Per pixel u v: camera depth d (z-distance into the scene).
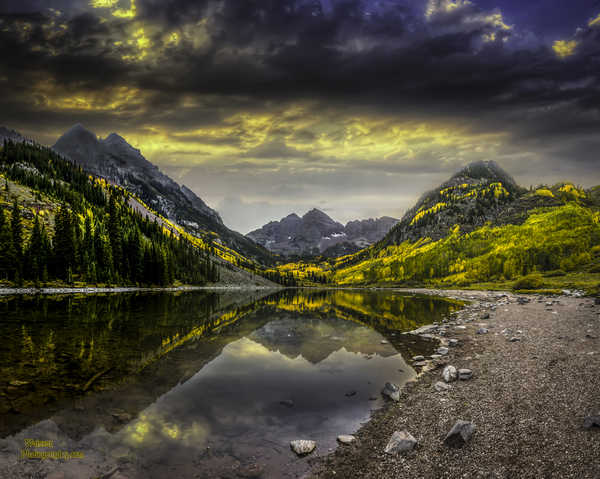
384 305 56.56
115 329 25.09
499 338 21.42
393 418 10.67
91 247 92.19
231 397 12.23
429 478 7.28
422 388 13.48
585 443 7.71
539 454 7.60
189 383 13.59
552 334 20.53
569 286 68.75
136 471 7.21
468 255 183.25
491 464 7.51
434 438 9.09
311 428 9.93
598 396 10.27
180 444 8.60
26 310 35.16
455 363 16.83
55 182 141.25
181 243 191.62
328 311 46.25
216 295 92.75
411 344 22.27
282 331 27.69
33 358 16.05
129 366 15.45
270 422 10.24
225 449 8.47
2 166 139.00
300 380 14.59
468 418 10.05
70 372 14.15
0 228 70.00
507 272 121.31
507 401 10.95
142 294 77.00
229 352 19.47
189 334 24.58
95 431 9.05
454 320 32.00
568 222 149.38
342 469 7.75
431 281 180.25
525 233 161.12
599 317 25.02
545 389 11.52
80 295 63.31
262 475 7.32
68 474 6.93
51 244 92.00
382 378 15.03
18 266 70.88
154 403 11.29
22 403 10.68
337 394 12.92
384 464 7.96
